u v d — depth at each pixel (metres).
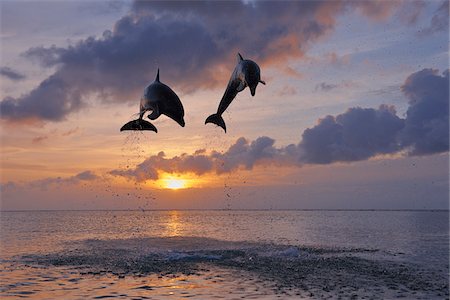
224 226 66.12
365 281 15.84
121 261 21.45
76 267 19.47
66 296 13.37
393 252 26.17
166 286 14.89
